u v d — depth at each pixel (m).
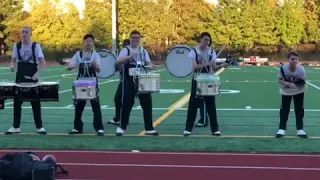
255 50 66.00
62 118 12.87
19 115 10.44
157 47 65.69
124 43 11.47
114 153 8.41
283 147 8.91
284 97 9.94
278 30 65.12
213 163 7.69
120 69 10.35
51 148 8.84
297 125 10.05
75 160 7.86
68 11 64.75
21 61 9.66
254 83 26.50
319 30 65.19
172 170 7.24
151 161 7.81
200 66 9.80
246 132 10.72
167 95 19.19
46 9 64.38
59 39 64.31
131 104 10.12
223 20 65.88
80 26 64.50
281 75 9.93
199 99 10.06
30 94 9.45
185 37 68.00
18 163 6.16
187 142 9.40
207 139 9.75
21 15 67.81
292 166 7.49
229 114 13.66
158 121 12.38
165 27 65.44
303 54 65.44
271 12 64.94
